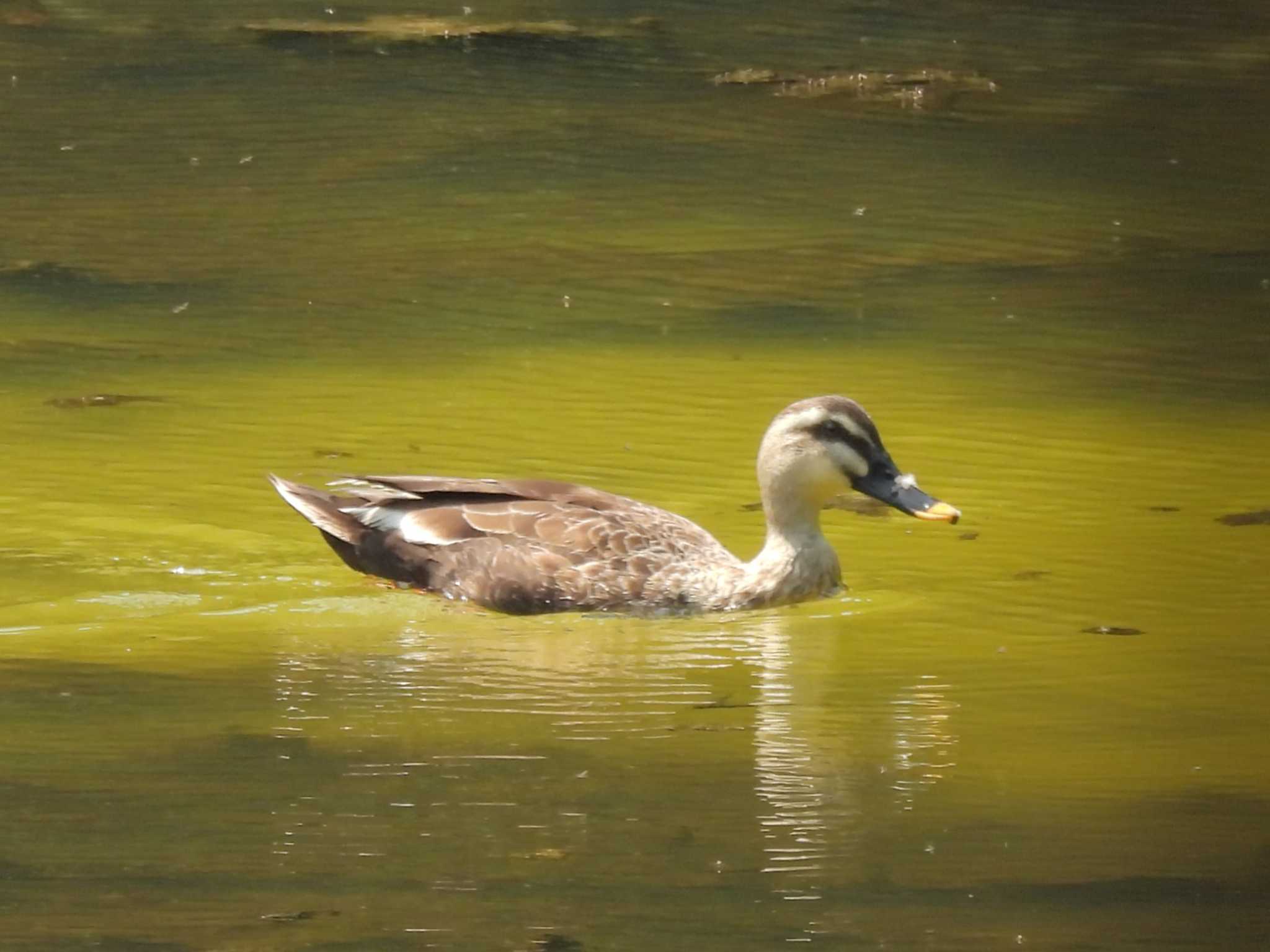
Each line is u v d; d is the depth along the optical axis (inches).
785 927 359.9
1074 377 790.5
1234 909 367.9
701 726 455.8
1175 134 1190.9
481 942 353.4
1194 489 655.1
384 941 353.4
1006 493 651.5
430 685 482.9
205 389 746.2
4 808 405.1
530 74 1263.5
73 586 553.0
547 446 684.7
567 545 558.3
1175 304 898.7
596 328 841.5
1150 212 1048.8
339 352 799.7
